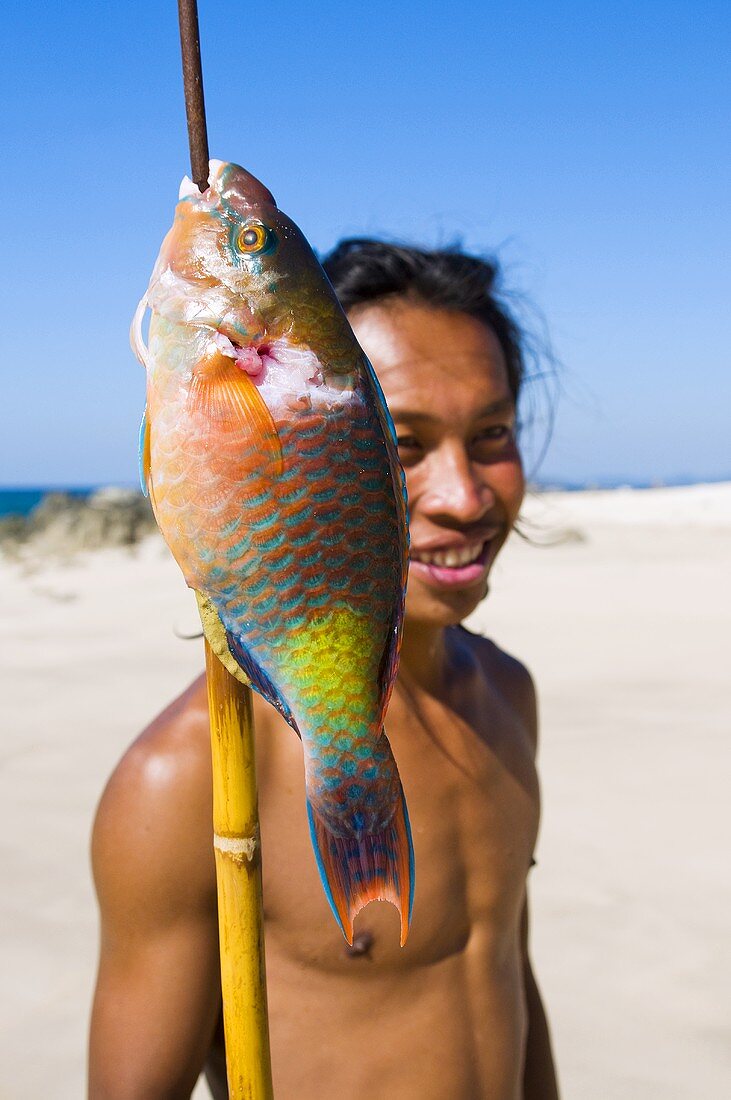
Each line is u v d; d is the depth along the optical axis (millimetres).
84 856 4559
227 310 908
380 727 911
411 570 1641
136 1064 1389
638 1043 3098
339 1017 1503
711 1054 3037
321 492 893
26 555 23188
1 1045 3117
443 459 1635
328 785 891
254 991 999
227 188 959
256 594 886
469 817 1682
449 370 1643
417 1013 1546
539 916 3904
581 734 6289
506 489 1702
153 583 16828
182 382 900
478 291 1738
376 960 1520
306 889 1488
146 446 923
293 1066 1487
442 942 1597
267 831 1490
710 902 3977
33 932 3828
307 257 952
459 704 1796
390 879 896
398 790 913
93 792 5461
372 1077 1498
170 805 1417
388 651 927
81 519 25062
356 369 940
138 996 1409
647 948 3646
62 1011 3318
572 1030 3180
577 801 5090
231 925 989
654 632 10289
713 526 30484
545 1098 1993
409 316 1670
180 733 1458
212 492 879
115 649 10250
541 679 7926
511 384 2047
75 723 7043
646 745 6016
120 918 1431
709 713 6719
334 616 893
